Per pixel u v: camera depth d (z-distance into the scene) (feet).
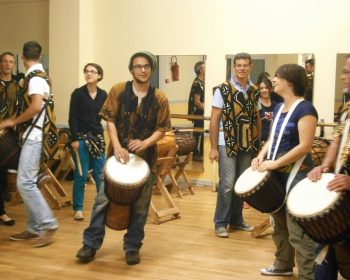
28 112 11.82
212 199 18.29
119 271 10.83
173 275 10.66
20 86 12.97
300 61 18.74
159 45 20.76
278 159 9.50
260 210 9.78
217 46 19.88
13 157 12.41
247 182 9.77
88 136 14.92
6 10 23.67
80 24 21.18
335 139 8.50
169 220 15.19
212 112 13.46
